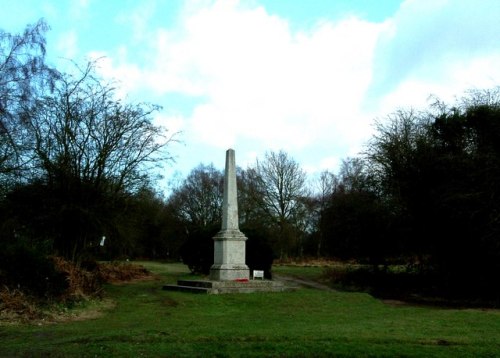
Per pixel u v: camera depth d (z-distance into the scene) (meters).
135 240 30.30
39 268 18.27
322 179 73.19
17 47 21.05
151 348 11.04
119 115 26.83
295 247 67.00
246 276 26.78
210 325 15.02
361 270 36.84
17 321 15.59
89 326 15.09
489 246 25.28
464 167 26.88
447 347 11.38
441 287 29.62
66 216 25.44
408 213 30.95
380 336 12.57
